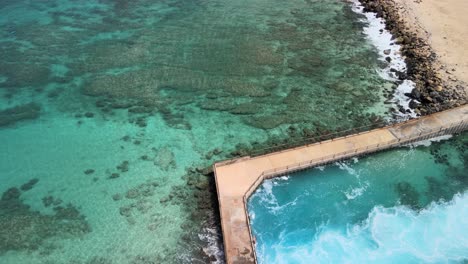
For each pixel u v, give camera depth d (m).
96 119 39.12
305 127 37.03
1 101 41.72
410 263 26.83
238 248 26.30
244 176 31.33
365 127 36.50
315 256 27.38
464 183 31.97
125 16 57.53
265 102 40.28
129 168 34.00
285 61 46.12
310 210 30.45
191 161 34.34
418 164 33.53
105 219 29.97
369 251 27.64
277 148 34.84
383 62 45.06
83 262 27.23
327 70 44.34
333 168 33.41
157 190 32.00
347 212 30.30
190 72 44.94
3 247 28.16
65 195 31.95
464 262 26.80
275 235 28.80
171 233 28.84
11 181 33.25
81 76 45.03
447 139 35.56
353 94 40.66
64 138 37.19
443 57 43.97
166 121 38.56
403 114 37.69
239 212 28.66
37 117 39.66
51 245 28.27
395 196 31.27
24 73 45.62
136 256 27.53
